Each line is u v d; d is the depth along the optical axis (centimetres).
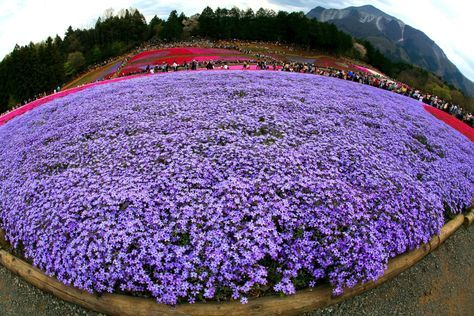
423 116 1995
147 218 759
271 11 10681
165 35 9706
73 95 2031
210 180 877
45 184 964
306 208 795
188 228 750
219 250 701
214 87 1792
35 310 771
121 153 1031
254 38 9875
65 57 9819
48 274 771
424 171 1170
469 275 931
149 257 692
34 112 1819
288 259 722
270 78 2234
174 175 892
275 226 762
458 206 1135
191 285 666
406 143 1364
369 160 1062
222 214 769
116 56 9262
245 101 1495
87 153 1089
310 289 714
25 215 888
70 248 733
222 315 666
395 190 945
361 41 13038
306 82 2225
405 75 10262
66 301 764
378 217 834
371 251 739
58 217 816
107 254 704
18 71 6962
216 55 6669
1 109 7319
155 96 1641
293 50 9094
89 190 883
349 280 707
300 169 938
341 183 895
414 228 859
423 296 830
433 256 952
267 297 691
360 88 2481
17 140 1409
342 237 752
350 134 1263
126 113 1381
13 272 866
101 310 714
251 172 899
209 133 1116
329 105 1608
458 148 1605
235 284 682
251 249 704
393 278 849
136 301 682
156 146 1052
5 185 1064
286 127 1211
